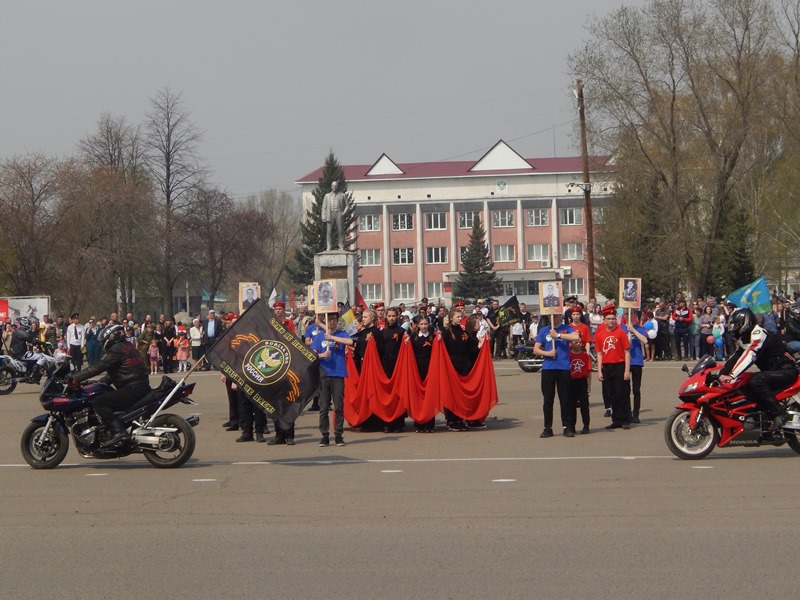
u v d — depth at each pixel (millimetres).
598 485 11070
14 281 54594
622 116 47500
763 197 57156
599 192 54344
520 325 40094
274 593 6902
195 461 13914
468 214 102562
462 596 6730
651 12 46844
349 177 106562
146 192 61406
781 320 29719
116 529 9172
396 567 7559
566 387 16016
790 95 46531
